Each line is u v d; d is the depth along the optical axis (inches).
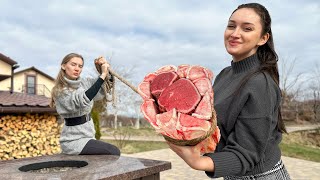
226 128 52.6
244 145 47.5
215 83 64.8
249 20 52.2
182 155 39.0
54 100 137.2
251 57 56.2
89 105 138.3
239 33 52.8
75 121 136.9
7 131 283.7
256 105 48.9
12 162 123.4
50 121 316.5
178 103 36.4
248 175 55.9
